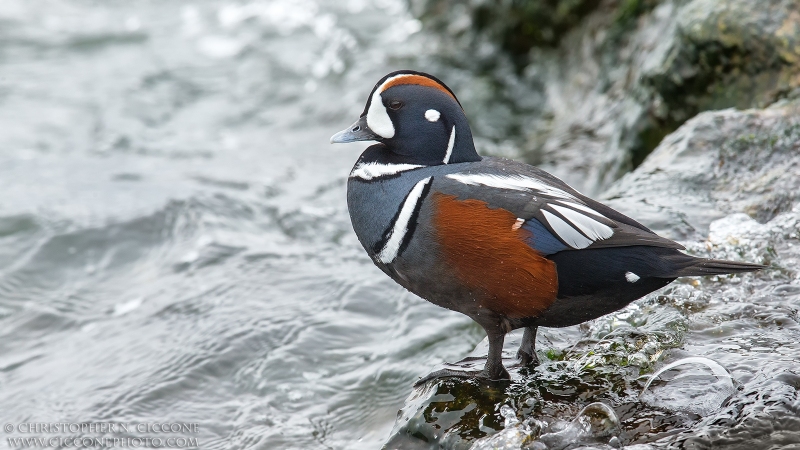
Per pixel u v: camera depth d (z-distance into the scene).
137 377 10.03
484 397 7.68
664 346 7.90
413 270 7.66
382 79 8.06
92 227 13.72
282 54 21.83
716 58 12.30
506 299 7.48
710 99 12.47
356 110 19.06
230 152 17.62
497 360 7.87
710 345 7.84
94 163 16.77
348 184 8.10
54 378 10.35
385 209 7.72
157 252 13.31
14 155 17.14
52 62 21.62
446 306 7.89
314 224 13.96
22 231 13.77
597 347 8.10
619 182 10.93
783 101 11.51
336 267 12.24
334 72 20.83
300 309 11.00
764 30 11.98
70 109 19.31
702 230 9.53
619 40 17.02
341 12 23.42
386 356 10.16
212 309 11.20
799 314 8.20
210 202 14.26
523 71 19.48
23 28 23.12
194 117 19.38
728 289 8.70
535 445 6.93
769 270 8.88
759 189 10.09
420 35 21.66
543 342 8.52
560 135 16.70
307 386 9.80
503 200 7.32
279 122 19.14
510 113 18.58
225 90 20.47
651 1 16.61
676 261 7.19
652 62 13.32
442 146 7.93
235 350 10.27
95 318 11.75
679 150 10.96
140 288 12.29
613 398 7.41
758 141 10.71
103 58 21.89
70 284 12.77
